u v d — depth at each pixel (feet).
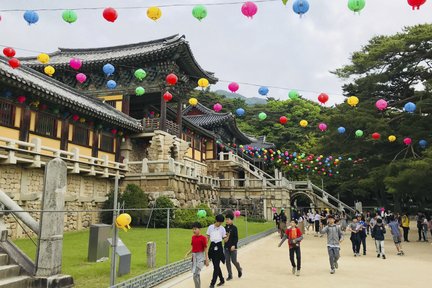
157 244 52.13
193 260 27.20
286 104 225.56
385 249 59.00
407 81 85.05
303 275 34.88
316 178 163.43
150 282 28.94
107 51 115.34
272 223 107.04
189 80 106.22
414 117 78.54
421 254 52.60
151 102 106.22
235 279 32.50
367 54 84.07
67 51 119.14
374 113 82.17
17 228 51.85
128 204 70.54
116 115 86.17
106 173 72.64
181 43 86.58
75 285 28.43
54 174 28.76
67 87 83.97
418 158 70.44
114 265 26.63
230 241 32.58
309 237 79.36
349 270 38.14
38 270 27.27
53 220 27.94
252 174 144.05
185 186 85.87
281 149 197.06
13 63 38.63
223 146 155.63
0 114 54.75
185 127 125.80
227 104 240.12
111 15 28.73
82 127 74.13
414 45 77.41
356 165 97.60
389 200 182.09
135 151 96.07
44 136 63.62
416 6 23.50
